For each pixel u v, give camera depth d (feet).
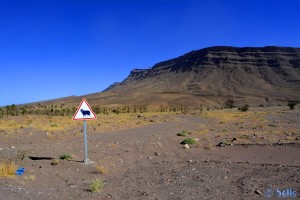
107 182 36.04
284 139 67.36
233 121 134.00
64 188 33.47
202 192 30.68
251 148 56.54
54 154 55.11
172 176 37.93
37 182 36.01
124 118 173.58
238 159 48.11
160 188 32.78
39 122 138.51
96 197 29.99
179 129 103.65
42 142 75.05
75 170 42.37
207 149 58.70
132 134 89.35
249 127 102.17
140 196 30.01
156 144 66.23
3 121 144.05
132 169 43.14
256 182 33.37
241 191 30.45
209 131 93.66
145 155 54.34
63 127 110.93
